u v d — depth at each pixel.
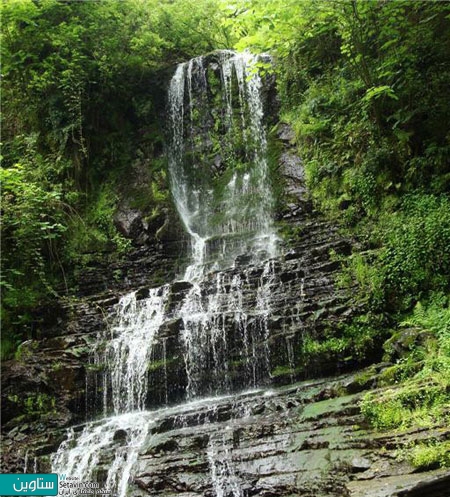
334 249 10.25
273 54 15.02
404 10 10.95
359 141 11.66
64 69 14.66
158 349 9.52
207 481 6.54
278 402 7.64
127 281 12.80
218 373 9.13
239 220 13.45
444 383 6.35
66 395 9.59
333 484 5.58
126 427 8.34
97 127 15.05
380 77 10.64
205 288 10.59
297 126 13.61
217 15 17.06
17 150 14.12
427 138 10.54
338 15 10.89
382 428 6.19
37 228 12.36
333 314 8.87
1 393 9.55
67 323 11.32
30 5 13.90
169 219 13.70
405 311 8.72
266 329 9.11
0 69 14.40
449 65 10.65
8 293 11.60
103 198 14.27
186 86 16.09
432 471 5.21
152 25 16.70
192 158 15.41
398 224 9.66
